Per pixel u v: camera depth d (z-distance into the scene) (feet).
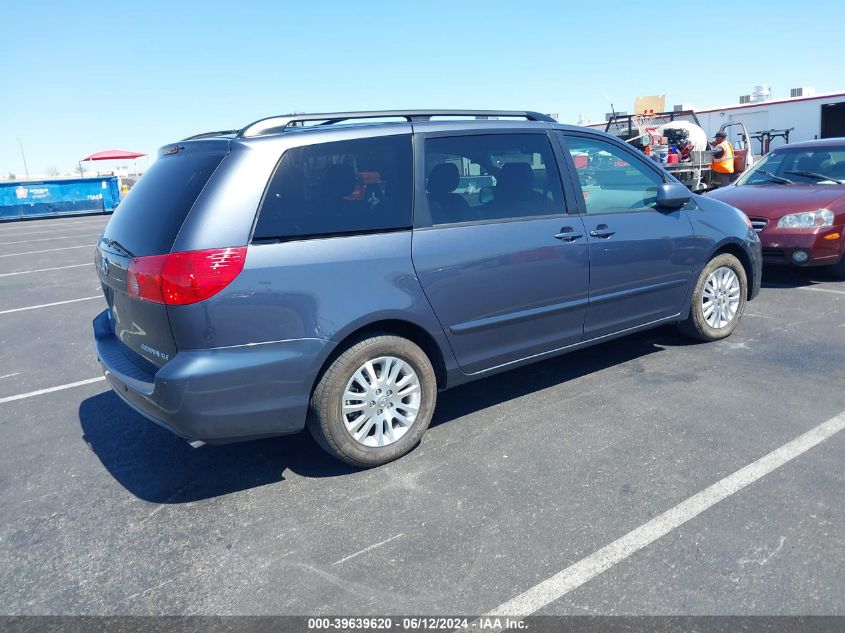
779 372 15.42
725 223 17.20
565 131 14.51
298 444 13.28
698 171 48.57
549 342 14.08
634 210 15.34
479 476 11.48
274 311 10.49
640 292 15.40
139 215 11.50
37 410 16.05
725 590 8.34
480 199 12.92
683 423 13.02
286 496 11.25
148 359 11.21
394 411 12.07
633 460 11.69
